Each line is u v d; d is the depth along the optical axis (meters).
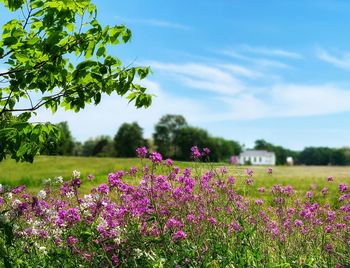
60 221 6.10
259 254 6.17
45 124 5.99
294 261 6.36
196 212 7.03
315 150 155.38
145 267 5.84
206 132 102.56
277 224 7.59
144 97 6.80
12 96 7.12
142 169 7.19
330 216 7.90
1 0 6.17
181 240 6.18
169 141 103.19
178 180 7.32
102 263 5.78
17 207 6.12
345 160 150.25
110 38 6.32
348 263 6.45
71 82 6.54
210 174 7.69
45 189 7.30
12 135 5.86
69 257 5.85
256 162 145.88
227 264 5.96
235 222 6.70
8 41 5.62
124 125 100.69
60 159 42.06
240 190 8.88
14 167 33.59
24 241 6.16
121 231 6.20
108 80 6.39
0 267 5.60
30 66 5.94
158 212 6.53
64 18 6.16
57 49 5.75
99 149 103.12
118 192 6.93
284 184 19.66
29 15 6.09
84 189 12.60
